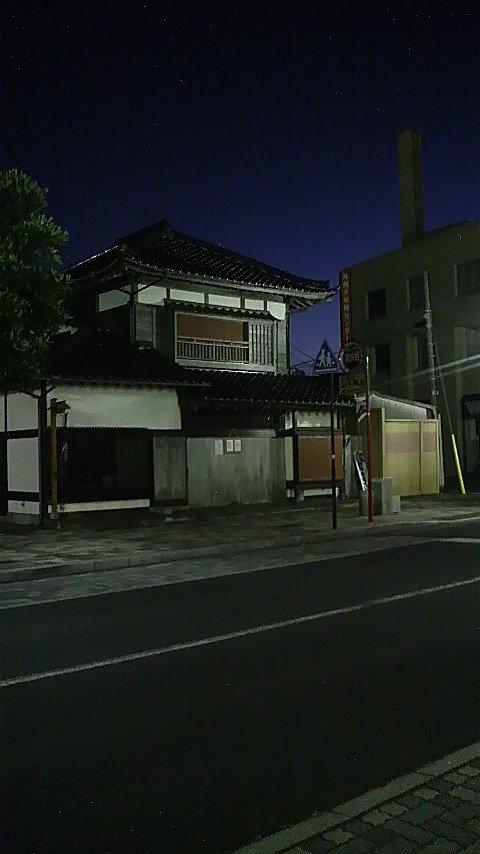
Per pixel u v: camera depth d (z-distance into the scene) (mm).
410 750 4691
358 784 4238
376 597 9484
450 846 3500
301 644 7277
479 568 11602
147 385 19312
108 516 18594
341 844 3557
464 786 4125
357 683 6027
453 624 7922
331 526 17203
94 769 4516
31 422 18703
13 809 4039
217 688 6000
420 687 5891
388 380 41938
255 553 14156
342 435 24156
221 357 23359
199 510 20344
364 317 43500
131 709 5562
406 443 25625
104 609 9305
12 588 10945
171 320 22328
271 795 4133
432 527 17875
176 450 20078
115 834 3762
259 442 21953
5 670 6664
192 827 3811
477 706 5449
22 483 19016
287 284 24266
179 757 4664
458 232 38125
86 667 6719
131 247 21719
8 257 12750
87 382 18141
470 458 37281
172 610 9102
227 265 24297
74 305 23453
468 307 37562
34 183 13453
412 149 42969
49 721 5348
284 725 5160
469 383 37875
